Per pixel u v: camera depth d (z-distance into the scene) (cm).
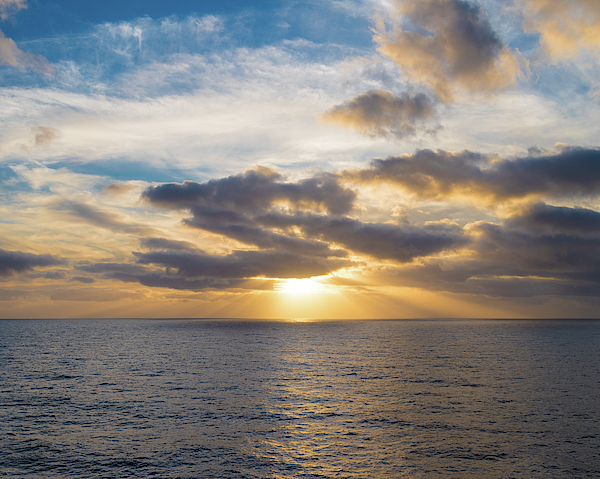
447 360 6925
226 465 2219
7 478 2059
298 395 3938
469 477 2053
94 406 3494
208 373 5419
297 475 2092
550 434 2691
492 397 3816
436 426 2881
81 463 2248
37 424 2956
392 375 5212
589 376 5066
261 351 8694
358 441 2591
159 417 3139
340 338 13438
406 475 2080
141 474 2105
